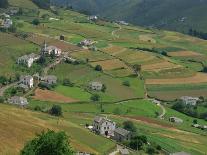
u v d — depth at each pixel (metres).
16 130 180.50
